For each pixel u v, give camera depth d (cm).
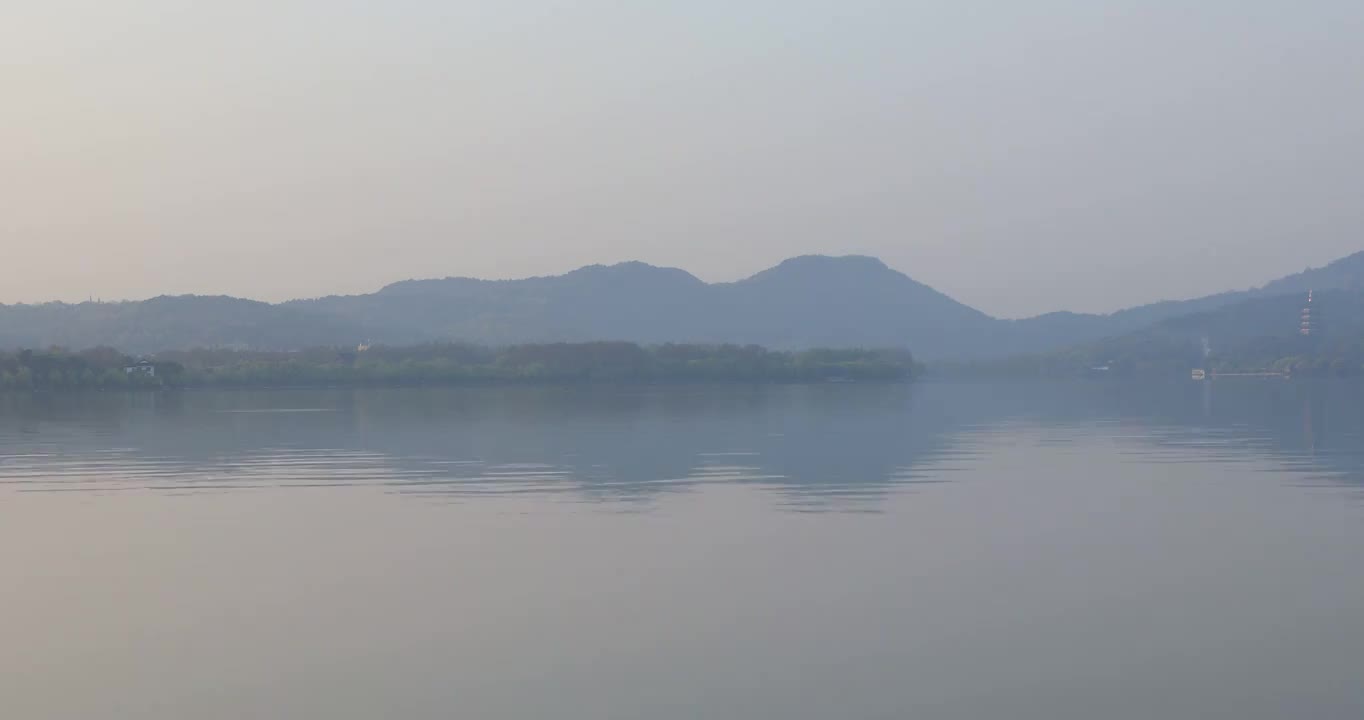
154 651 1748
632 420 7619
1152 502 3166
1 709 1504
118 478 3966
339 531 2752
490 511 3062
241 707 1503
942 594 2064
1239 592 2070
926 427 6656
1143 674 1616
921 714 1461
